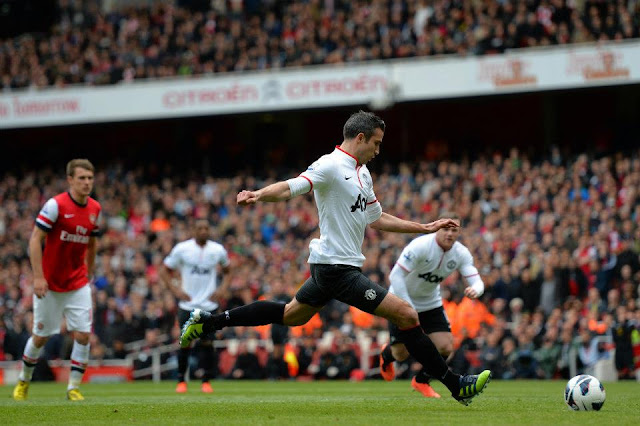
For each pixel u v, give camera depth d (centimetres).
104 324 2780
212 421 838
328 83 3444
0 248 3428
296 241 3080
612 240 2591
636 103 3572
